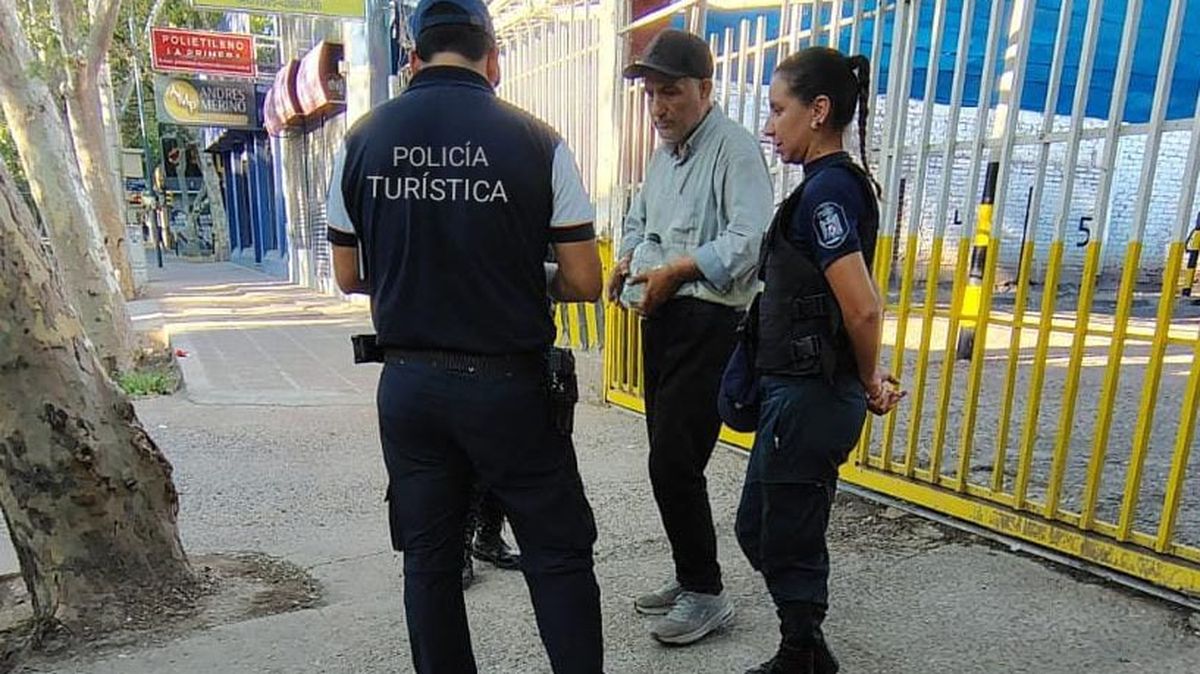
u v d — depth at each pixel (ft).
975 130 11.69
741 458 15.92
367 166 6.73
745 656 9.00
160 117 57.41
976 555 11.09
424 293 6.72
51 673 8.87
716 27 18.04
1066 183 10.54
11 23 24.59
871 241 7.35
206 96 58.65
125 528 10.18
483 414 6.79
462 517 7.43
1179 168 33.32
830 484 7.71
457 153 6.50
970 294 22.59
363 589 11.09
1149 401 9.81
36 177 25.21
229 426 19.17
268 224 72.79
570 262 6.98
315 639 9.52
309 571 11.65
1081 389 21.72
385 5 33.37
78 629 9.63
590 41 21.04
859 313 7.00
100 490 9.88
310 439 18.08
